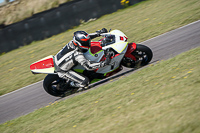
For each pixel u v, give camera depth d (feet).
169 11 143.54
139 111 46.26
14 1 209.97
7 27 185.78
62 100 74.84
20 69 126.31
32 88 94.94
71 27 187.83
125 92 60.39
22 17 197.16
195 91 44.55
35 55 145.07
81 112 58.34
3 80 115.96
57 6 194.49
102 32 74.43
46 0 200.13
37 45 171.12
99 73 73.15
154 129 37.40
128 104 52.08
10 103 87.30
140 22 143.13
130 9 186.91
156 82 58.75
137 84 62.95
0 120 76.54
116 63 72.43
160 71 66.64
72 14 187.73
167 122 37.86
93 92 70.44
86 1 187.62
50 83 72.43
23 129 61.05
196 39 88.89
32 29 187.21
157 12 151.84
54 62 71.61
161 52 88.43
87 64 67.05
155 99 48.70
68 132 49.73
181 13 130.21
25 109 78.74
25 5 203.00
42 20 187.73
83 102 65.21
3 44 183.21
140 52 78.13
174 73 60.34
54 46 151.74
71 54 67.21
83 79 71.26
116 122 45.42
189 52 75.46
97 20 185.78
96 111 55.21
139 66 77.41
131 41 114.73
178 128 35.14
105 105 56.80
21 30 185.78
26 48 173.88
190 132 33.30
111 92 64.59
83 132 46.91
